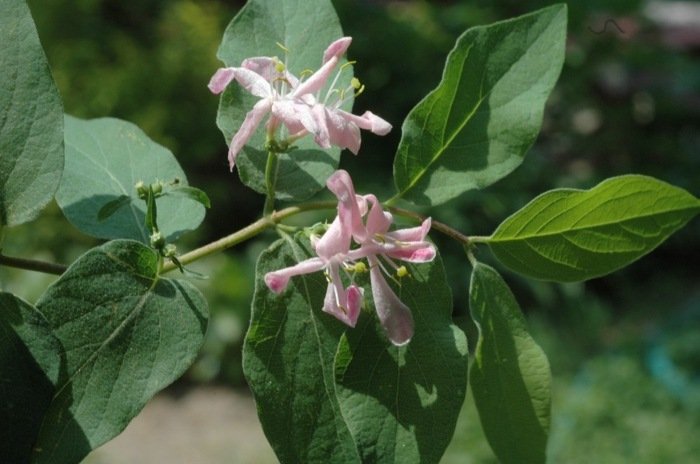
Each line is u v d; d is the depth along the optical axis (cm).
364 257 29
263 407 28
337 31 32
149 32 142
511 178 129
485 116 31
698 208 30
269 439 28
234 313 122
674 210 30
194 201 32
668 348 112
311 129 29
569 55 139
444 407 29
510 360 31
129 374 28
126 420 28
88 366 28
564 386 110
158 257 29
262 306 29
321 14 32
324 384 29
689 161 152
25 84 29
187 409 116
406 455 29
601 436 99
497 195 125
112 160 33
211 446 109
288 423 29
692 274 146
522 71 31
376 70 137
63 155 29
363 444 28
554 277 31
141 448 108
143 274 29
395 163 31
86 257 28
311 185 31
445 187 31
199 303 29
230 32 32
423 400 29
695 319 128
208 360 121
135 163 33
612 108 152
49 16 133
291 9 32
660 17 175
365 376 29
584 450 97
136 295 29
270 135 30
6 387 27
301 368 29
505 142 31
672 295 140
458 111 31
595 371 110
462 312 119
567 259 31
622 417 101
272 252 29
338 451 29
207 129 133
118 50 135
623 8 135
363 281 30
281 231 30
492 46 31
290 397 29
